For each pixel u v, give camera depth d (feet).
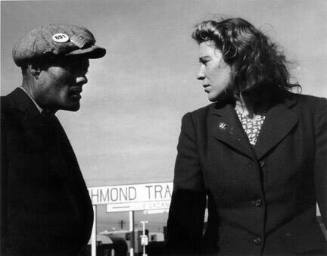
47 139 7.30
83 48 7.32
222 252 7.11
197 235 7.68
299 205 7.00
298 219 6.98
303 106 7.29
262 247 6.87
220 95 7.42
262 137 7.08
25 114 7.09
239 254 6.97
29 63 7.28
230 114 7.32
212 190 7.29
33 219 6.81
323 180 6.99
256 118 7.34
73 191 7.55
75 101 7.51
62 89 7.34
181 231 7.62
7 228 6.66
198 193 7.60
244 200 7.07
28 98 7.23
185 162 7.59
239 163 7.09
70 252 7.29
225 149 7.24
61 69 7.29
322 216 7.01
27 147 6.93
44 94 7.30
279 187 6.97
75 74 7.43
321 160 7.04
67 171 7.38
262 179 7.02
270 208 6.98
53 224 6.98
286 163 6.99
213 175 7.24
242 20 7.42
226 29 7.31
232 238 7.06
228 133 7.21
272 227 6.91
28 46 7.22
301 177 7.02
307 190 7.07
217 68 7.33
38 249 6.79
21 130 6.96
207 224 7.45
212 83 7.38
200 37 7.45
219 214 7.26
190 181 7.54
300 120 7.16
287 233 6.91
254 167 7.02
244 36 7.27
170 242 7.67
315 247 6.86
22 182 6.79
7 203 6.70
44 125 7.25
